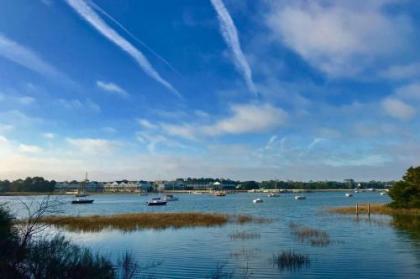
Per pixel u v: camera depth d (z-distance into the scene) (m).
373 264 27.33
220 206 131.12
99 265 20.55
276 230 48.66
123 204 154.50
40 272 14.38
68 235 43.91
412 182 75.06
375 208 82.06
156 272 25.48
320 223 57.59
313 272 25.28
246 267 27.02
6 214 19.39
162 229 50.47
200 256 31.17
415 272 24.91
